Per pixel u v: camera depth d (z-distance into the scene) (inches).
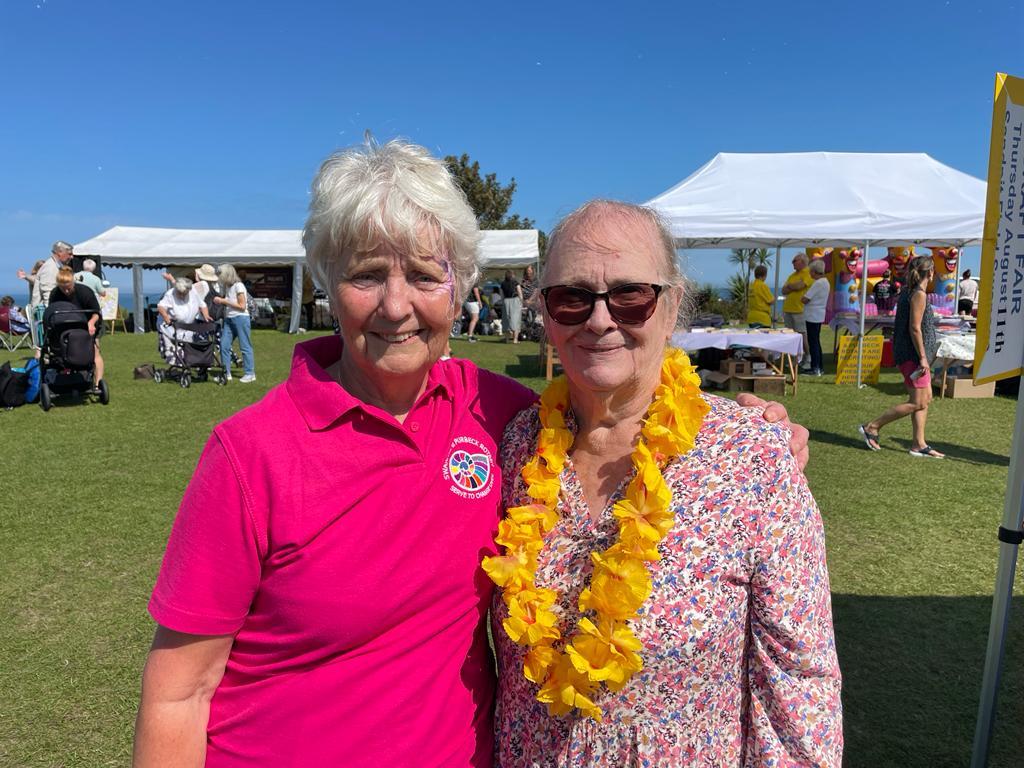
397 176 48.1
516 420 60.6
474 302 705.6
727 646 48.1
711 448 49.6
